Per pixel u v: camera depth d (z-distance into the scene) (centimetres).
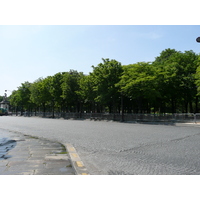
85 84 4141
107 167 624
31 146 983
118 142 1134
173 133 1631
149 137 1362
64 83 4856
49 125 2492
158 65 3812
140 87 3141
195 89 3594
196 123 2733
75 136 1399
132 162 688
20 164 642
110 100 3766
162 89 3619
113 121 3638
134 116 3419
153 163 673
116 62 3728
